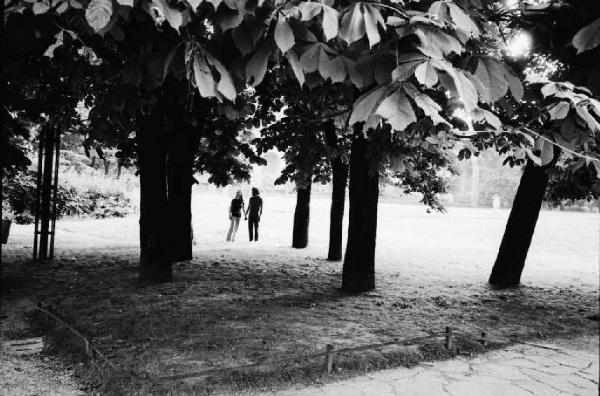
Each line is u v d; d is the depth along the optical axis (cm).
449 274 1120
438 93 288
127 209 2614
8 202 1953
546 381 469
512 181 5253
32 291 796
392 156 573
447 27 232
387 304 764
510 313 757
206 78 228
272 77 631
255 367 454
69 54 346
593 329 685
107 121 391
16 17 276
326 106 669
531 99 317
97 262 1107
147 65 275
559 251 1761
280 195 5722
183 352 500
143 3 232
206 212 2912
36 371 462
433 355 530
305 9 220
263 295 800
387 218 2975
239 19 220
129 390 401
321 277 1006
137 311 665
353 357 492
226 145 1296
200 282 888
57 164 1116
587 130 313
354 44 249
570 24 332
